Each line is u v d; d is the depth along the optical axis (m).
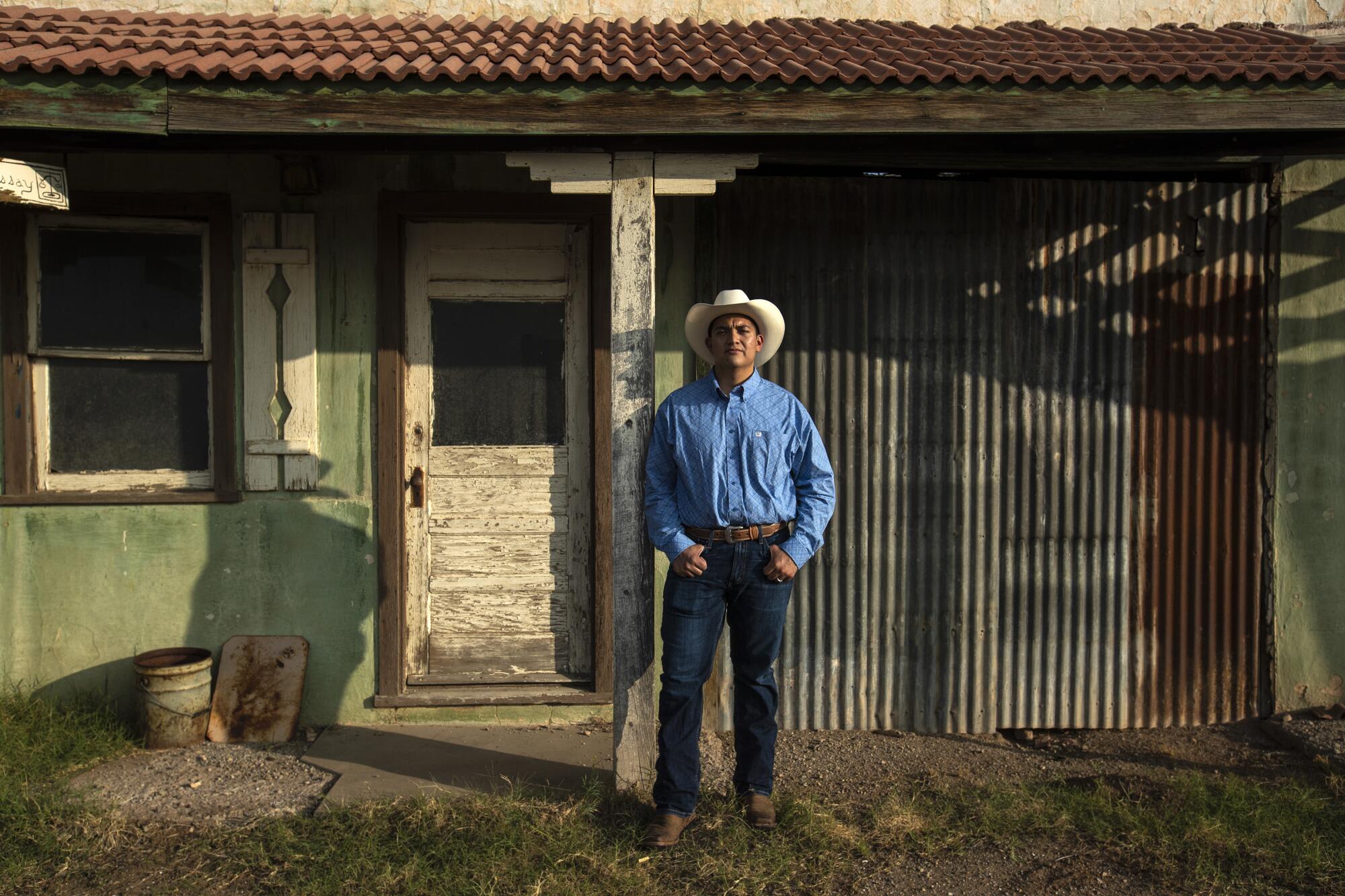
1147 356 4.88
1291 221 4.88
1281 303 4.90
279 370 4.68
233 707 4.56
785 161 4.28
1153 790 4.02
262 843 3.58
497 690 4.81
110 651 4.64
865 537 4.82
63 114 3.48
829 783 4.21
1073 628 4.91
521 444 4.91
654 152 3.76
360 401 4.70
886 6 5.38
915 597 4.86
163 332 4.73
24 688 4.59
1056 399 4.86
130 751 4.38
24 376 4.60
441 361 4.86
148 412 4.75
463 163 4.70
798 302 4.77
